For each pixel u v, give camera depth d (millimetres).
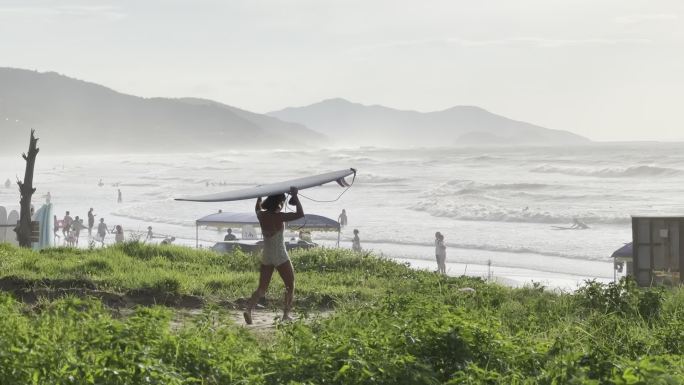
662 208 79000
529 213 74000
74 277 17156
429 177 143000
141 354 7633
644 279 21875
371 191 113375
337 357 8031
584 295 14898
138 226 71000
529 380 7555
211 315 11133
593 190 103250
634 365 7078
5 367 7199
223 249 38500
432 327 9008
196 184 141125
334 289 18359
